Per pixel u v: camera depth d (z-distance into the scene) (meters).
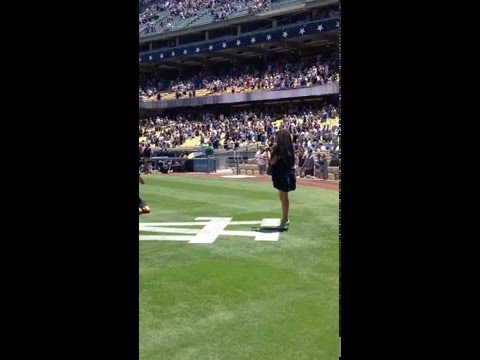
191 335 3.70
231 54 51.19
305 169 21.77
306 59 44.91
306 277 5.27
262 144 30.33
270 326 3.86
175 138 40.38
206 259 6.17
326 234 7.84
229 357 3.31
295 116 36.38
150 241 7.41
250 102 45.50
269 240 7.39
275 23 47.28
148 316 4.10
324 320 3.98
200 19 55.47
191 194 14.65
